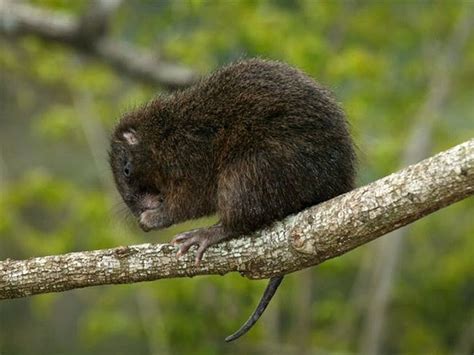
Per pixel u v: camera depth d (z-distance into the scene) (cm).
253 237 623
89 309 1875
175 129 708
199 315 1445
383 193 558
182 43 1440
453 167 530
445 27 1606
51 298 1647
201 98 696
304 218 596
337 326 1644
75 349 1923
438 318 1775
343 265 1588
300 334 1470
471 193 531
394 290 1633
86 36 1341
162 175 727
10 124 1878
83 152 1847
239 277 1353
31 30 1328
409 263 1812
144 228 723
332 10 1490
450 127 1658
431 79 1590
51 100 1727
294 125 648
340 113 668
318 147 644
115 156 766
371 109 1536
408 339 1719
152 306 1538
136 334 1631
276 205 634
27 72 1531
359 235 573
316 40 1344
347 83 1510
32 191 1522
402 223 559
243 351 1530
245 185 641
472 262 1616
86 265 632
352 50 1381
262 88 670
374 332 1505
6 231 1551
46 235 1664
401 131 1605
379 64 1447
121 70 1381
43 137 1689
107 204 1437
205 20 1462
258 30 1357
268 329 1573
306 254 595
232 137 665
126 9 1565
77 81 1508
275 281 674
